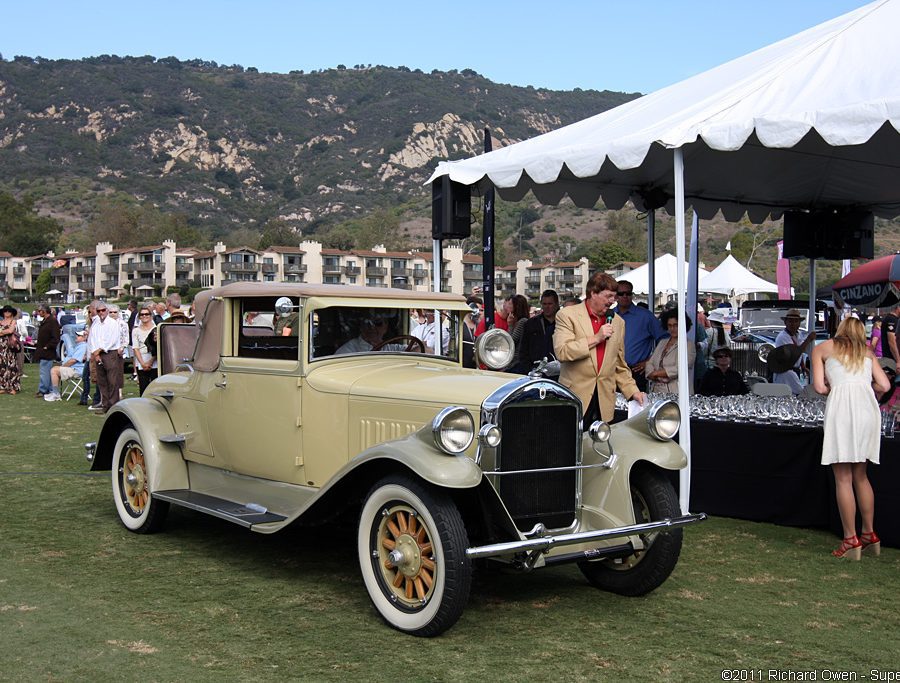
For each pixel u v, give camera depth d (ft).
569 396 14.39
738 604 14.71
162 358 21.63
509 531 13.20
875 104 16.75
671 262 57.00
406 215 544.21
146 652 12.12
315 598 14.76
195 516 20.95
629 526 13.82
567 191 30.37
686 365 19.79
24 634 12.76
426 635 12.89
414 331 17.79
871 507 17.61
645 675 11.60
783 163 28.71
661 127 19.72
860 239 35.29
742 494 20.71
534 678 11.41
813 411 20.18
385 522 13.66
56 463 27.45
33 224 399.24
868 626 13.66
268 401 16.49
